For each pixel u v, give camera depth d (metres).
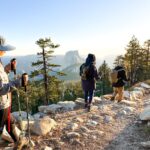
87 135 7.67
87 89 10.66
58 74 36.41
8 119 5.48
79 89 82.94
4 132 6.99
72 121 8.99
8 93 5.29
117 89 12.55
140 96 14.98
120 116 9.88
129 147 6.89
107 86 69.00
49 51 34.75
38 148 6.68
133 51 57.75
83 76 10.59
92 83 10.56
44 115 10.02
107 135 7.82
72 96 79.25
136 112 10.48
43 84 36.12
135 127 8.51
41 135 7.48
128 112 10.47
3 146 6.73
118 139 7.50
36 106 50.16
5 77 5.12
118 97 12.55
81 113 10.20
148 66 59.31
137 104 12.38
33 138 7.23
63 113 10.16
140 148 6.77
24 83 5.00
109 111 10.59
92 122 8.88
